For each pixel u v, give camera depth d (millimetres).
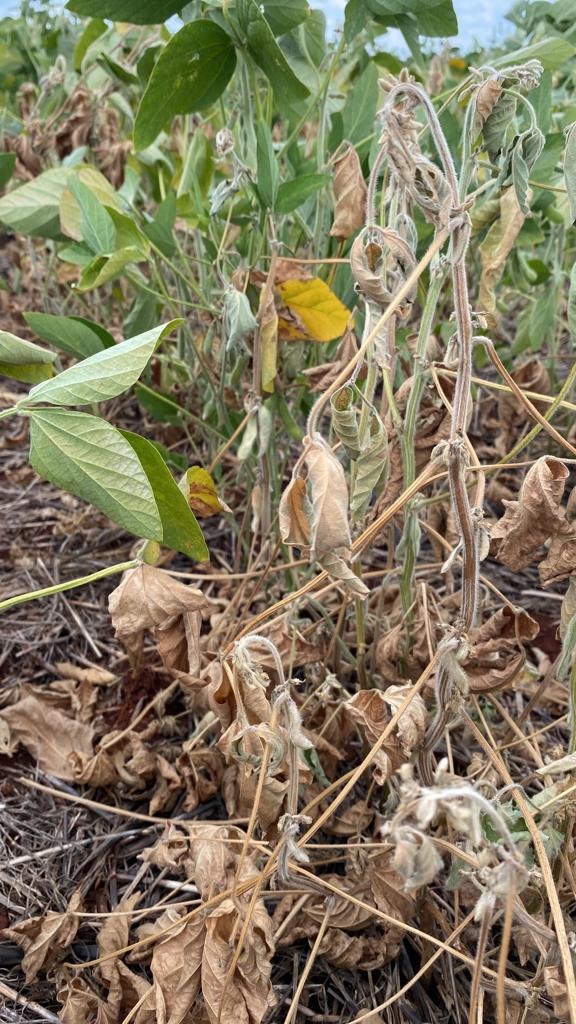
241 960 499
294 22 687
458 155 750
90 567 970
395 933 569
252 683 477
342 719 650
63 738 745
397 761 533
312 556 404
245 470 840
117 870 667
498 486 977
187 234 1086
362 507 514
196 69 675
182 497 528
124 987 570
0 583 939
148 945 587
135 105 1204
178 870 657
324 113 765
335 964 573
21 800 713
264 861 605
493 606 894
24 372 553
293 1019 565
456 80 1232
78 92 986
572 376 521
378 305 474
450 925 588
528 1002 488
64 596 929
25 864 664
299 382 808
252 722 501
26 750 759
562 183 894
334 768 658
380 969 590
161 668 748
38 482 1154
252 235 783
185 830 678
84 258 821
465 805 373
